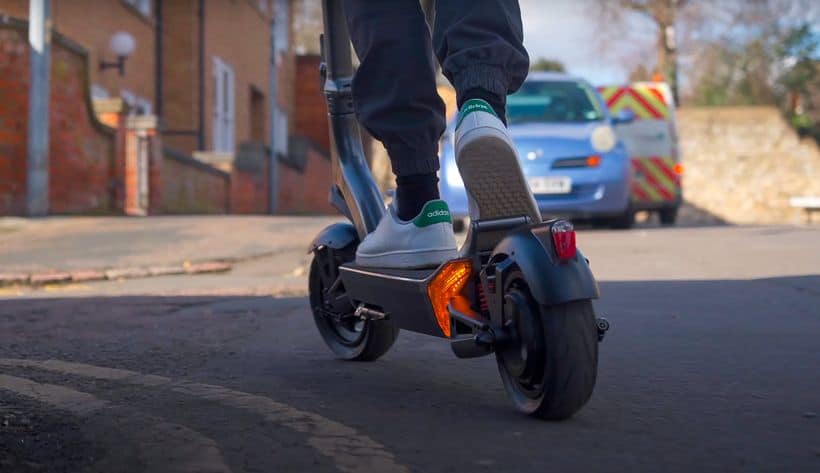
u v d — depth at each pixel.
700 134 30.98
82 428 2.99
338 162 4.05
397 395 3.43
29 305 6.36
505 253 2.90
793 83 36.47
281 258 9.56
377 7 3.34
